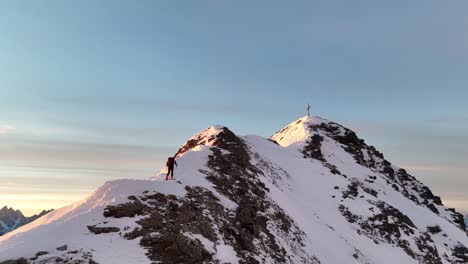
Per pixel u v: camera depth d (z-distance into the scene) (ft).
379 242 180.75
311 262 121.39
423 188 345.92
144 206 86.58
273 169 207.21
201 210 100.12
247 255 94.79
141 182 96.94
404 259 174.19
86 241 71.67
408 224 209.77
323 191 208.95
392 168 346.74
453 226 257.96
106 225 77.92
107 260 67.36
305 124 345.51
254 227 110.83
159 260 72.54
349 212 195.42
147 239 75.82
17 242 71.67
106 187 94.58
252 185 150.20
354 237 173.68
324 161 275.39
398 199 252.62
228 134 210.79
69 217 83.10
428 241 203.00
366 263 151.74
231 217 108.88
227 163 160.04
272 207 142.00
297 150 279.69
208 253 83.46
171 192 98.07
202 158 153.07
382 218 196.75
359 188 226.79
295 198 186.09
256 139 251.80
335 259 138.21
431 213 265.54
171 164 115.65
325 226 167.53
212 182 129.70
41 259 64.23
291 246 121.90
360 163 299.58
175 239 78.89
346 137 331.36
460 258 212.43
